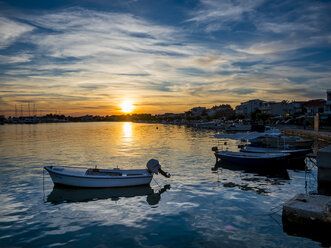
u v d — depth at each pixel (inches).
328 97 2620.6
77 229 421.7
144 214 483.8
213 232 399.9
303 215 382.3
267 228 407.8
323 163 551.5
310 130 2011.6
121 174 721.6
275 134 1114.1
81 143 1946.4
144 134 3139.8
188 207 514.3
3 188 669.9
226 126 3582.7
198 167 930.1
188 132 3410.4
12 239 388.5
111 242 375.2
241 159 924.6
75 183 664.4
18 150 1502.2
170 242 371.6
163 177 775.7
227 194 594.2
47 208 523.5
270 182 703.7
